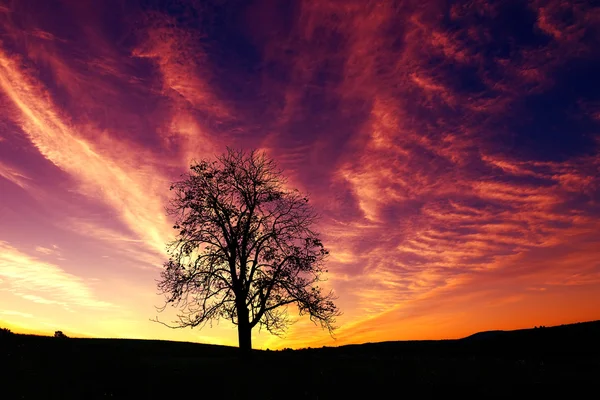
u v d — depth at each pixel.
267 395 18.44
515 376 20.58
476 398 17.94
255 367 22.69
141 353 28.19
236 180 27.05
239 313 24.70
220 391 18.83
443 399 17.95
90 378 19.47
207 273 25.09
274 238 25.81
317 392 18.81
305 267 25.66
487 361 24.95
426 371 21.77
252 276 25.48
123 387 18.83
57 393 17.25
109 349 27.23
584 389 18.09
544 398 17.52
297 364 23.64
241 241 25.59
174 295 24.86
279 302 25.41
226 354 29.89
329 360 25.16
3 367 19.09
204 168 26.83
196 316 24.72
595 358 25.55
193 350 31.84
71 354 23.19
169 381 19.88
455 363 24.23
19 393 16.69
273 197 26.69
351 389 19.20
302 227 26.91
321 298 25.72
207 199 26.19
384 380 20.27
